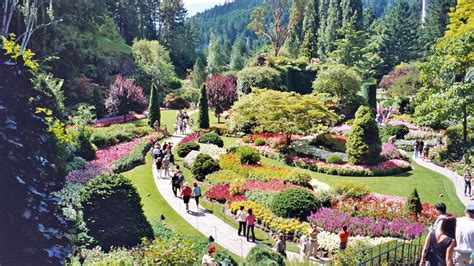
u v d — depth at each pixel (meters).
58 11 50.56
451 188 27.81
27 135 6.79
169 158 28.34
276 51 71.12
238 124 41.47
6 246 6.26
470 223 8.42
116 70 56.38
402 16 82.88
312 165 31.52
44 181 7.05
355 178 29.73
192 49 102.62
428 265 8.10
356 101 50.66
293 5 71.25
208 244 16.91
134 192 16.70
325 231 19.78
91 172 26.22
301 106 34.22
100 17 61.56
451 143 34.41
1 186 6.34
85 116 41.94
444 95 33.03
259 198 23.16
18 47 8.73
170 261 13.95
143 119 47.38
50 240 6.68
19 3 40.28
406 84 57.72
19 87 6.96
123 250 14.98
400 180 29.33
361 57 76.50
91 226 15.84
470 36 33.19
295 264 13.15
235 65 95.75
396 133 41.47
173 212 22.05
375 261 13.84
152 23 95.12
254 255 12.48
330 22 82.75
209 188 25.53
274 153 34.16
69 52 49.66
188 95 64.19
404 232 19.55
